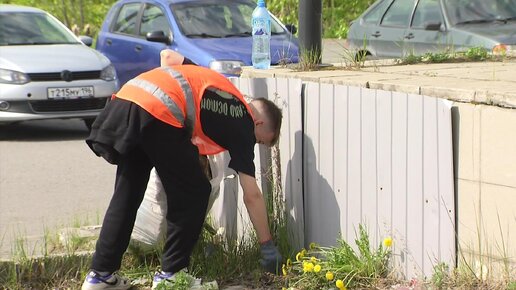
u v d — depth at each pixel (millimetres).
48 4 48250
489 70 12531
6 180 19188
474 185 9492
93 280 10547
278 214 11758
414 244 10180
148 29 26203
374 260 10539
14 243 13344
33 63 23469
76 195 17781
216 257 11352
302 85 11445
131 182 10453
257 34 13727
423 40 24484
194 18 25281
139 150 10406
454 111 9602
